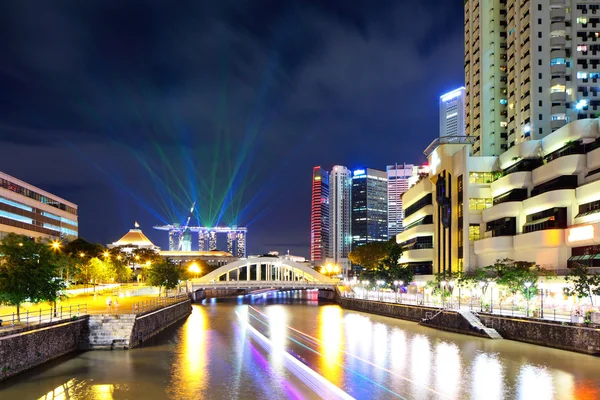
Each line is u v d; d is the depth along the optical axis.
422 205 135.50
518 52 115.56
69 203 192.38
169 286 108.19
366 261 157.12
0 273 45.59
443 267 117.88
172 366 47.78
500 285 72.69
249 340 65.88
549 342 55.50
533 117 107.56
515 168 100.75
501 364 47.75
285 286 150.50
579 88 107.81
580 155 83.81
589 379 41.66
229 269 161.62
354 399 37.56
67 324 50.19
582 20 108.94
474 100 133.75
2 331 39.19
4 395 36.03
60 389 38.25
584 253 78.69
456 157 112.44
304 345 61.50
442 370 46.16
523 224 95.19
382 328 78.44
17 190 150.12
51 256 50.44
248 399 37.38
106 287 131.00
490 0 129.62
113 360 48.97
